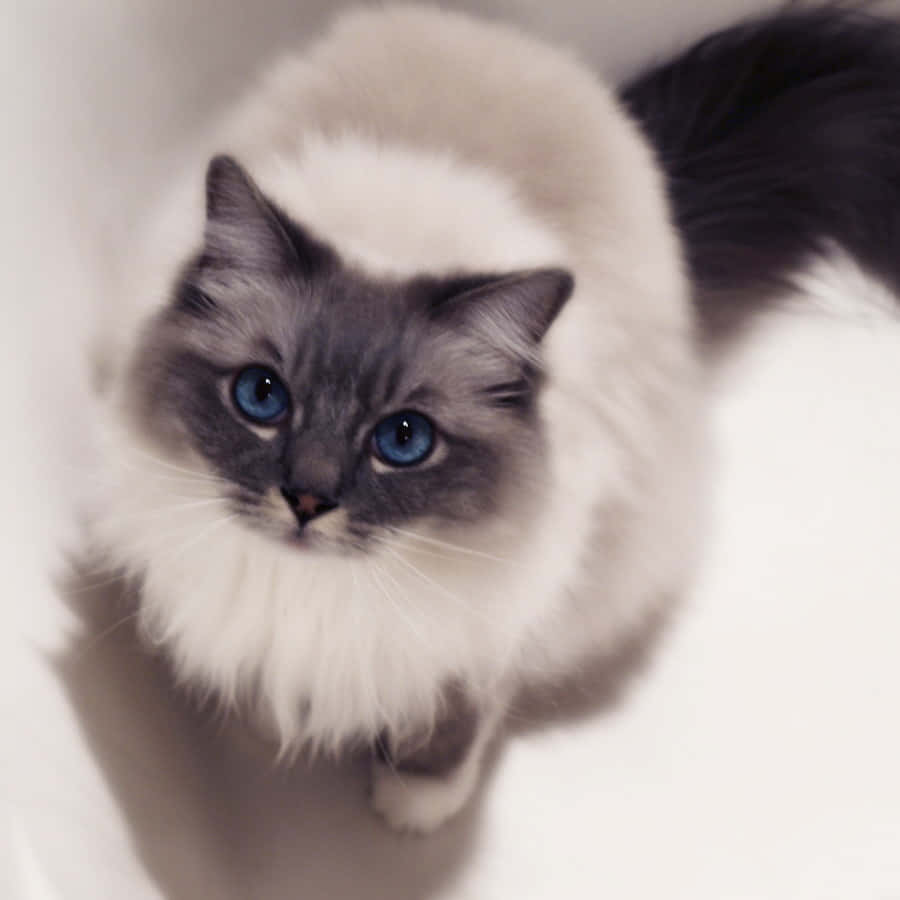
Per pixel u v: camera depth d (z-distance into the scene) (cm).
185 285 108
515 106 129
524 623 120
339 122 125
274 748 140
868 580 168
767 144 174
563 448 114
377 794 138
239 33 158
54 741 108
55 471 126
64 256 134
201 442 105
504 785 145
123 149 145
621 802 146
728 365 183
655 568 143
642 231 134
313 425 101
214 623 120
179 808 126
